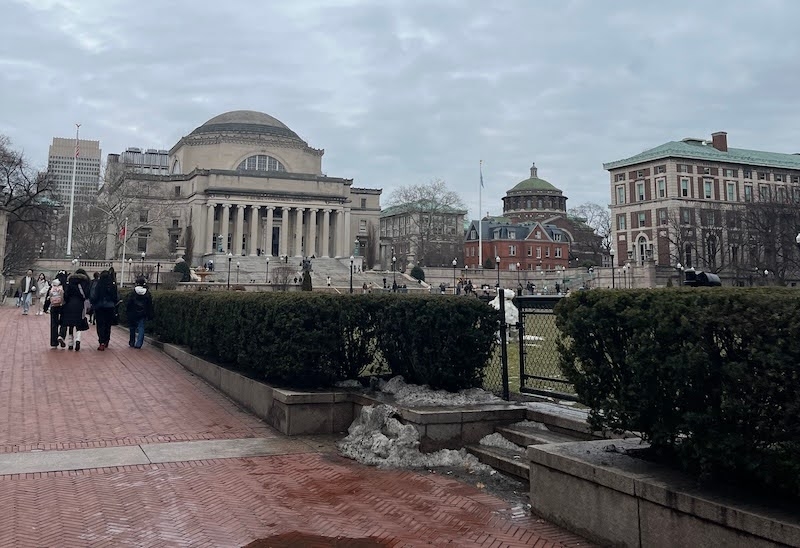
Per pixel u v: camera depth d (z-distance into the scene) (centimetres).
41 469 688
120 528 521
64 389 1165
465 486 644
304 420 875
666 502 430
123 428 897
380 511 571
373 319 954
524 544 493
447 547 488
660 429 471
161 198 10356
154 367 1476
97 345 1886
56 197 7125
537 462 561
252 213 10256
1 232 5184
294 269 8694
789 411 371
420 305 830
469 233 11538
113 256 9744
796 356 369
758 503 396
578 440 683
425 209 10850
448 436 744
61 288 1778
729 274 7150
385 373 962
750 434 405
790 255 6297
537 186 14012
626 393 493
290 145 11581
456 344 823
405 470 701
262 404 973
